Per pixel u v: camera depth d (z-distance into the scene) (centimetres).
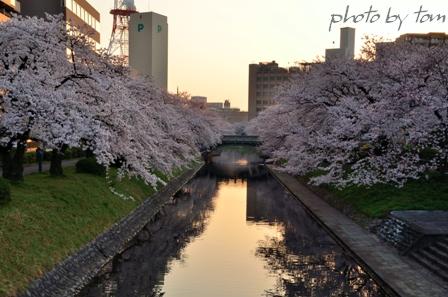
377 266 1441
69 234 1486
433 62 2012
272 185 4397
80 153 3966
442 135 1869
